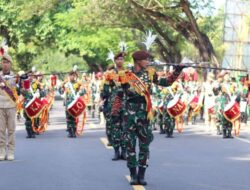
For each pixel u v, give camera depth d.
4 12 74.94
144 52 15.76
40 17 74.19
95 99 41.59
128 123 15.77
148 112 15.68
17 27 75.50
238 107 29.20
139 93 15.57
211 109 33.19
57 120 43.25
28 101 28.27
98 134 30.81
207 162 20.44
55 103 80.25
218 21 74.50
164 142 27.08
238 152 23.44
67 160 20.62
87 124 38.84
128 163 16.00
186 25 54.38
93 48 70.31
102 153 22.53
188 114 39.19
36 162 20.12
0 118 20.17
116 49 67.06
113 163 19.91
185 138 29.20
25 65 87.19
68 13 69.62
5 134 20.47
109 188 15.57
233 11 61.00
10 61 20.23
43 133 31.41
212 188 15.63
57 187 15.74
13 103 20.25
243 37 61.59
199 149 24.34
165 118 29.39
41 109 28.14
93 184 16.16
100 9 56.50
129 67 18.38
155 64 16.03
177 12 54.81
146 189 15.44
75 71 29.02
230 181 16.70
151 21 61.16
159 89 31.69
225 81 30.28
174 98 29.02
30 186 15.91
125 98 15.84
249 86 38.66
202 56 53.03
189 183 16.33
